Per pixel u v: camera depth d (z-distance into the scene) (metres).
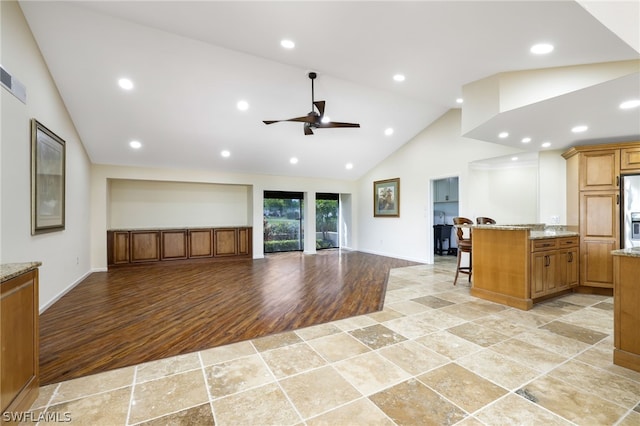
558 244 3.79
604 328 2.84
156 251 6.42
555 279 3.75
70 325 2.99
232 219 7.71
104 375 2.06
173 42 3.46
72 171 4.48
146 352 2.40
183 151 5.89
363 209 8.60
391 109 5.59
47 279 3.50
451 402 1.74
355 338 2.64
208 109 4.77
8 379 1.49
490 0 1.74
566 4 1.69
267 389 1.88
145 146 5.52
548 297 3.79
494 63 2.69
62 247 4.01
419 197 6.74
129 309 3.49
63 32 3.21
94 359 2.29
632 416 1.62
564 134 3.72
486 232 3.82
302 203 8.92
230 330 2.86
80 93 4.05
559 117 3.05
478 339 2.60
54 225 3.65
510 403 1.73
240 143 5.95
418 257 6.82
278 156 6.74
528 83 2.75
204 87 4.28
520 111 2.89
